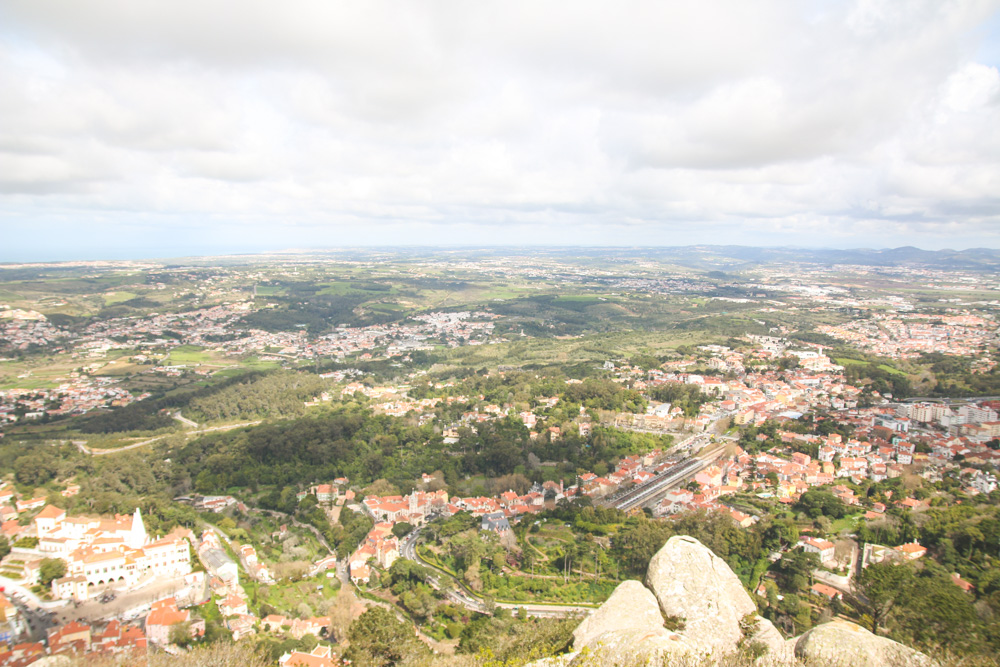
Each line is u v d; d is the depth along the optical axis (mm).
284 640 94500
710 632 41969
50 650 88750
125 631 95625
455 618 105625
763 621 42938
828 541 117938
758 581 108000
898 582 63219
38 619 102812
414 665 65125
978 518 115125
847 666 36312
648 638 36969
